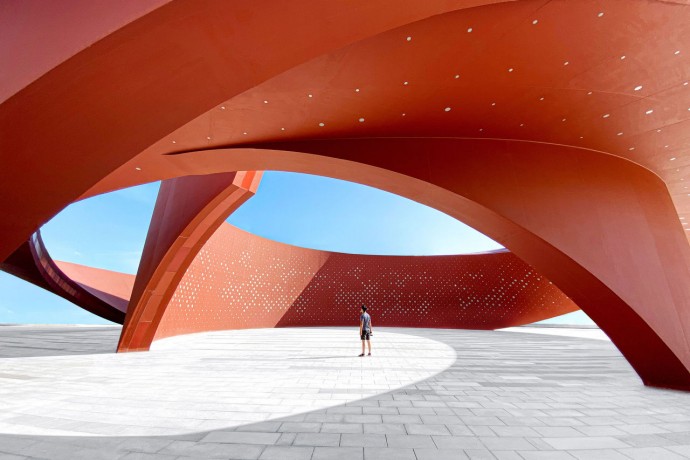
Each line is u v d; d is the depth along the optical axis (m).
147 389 5.82
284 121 6.12
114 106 2.45
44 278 22.05
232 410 4.63
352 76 5.07
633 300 6.25
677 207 10.66
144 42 2.12
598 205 6.94
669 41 4.55
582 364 8.89
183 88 2.54
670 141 7.00
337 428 3.95
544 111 6.11
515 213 6.52
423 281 29.70
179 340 15.22
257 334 18.80
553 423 4.17
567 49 4.69
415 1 2.44
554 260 6.71
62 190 2.87
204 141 6.67
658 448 3.44
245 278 24.53
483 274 28.59
